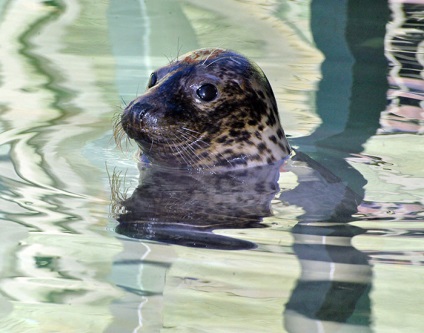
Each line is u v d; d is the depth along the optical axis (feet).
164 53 87.86
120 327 35.81
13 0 107.96
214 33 95.45
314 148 64.59
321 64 85.76
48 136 64.59
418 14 102.94
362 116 71.67
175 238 46.42
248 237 46.75
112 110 71.26
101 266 42.19
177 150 59.26
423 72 82.99
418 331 35.50
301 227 48.49
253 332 35.42
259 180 57.82
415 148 64.34
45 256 43.24
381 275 41.39
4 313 37.14
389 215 50.57
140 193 54.03
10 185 53.72
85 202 51.75
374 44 91.91
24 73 81.30
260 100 62.03
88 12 103.76
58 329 35.65
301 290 39.60
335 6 106.32
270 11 104.83
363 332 35.47
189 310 37.50
